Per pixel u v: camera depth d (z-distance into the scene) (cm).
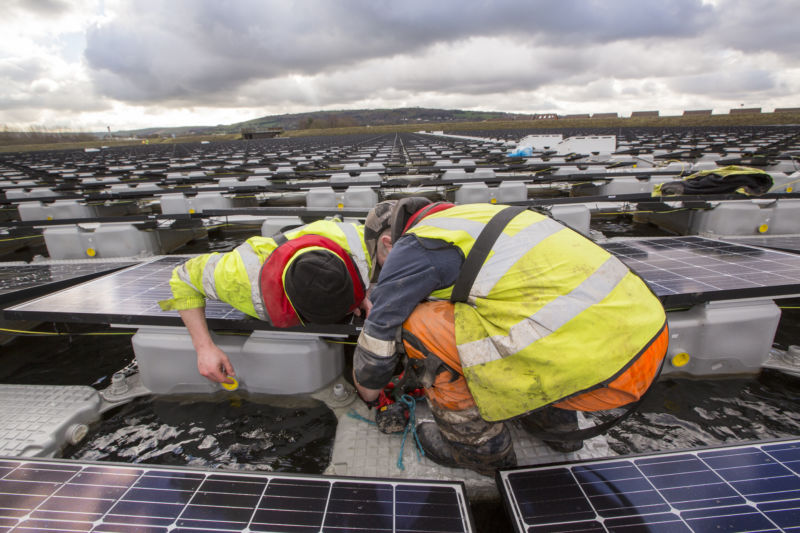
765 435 194
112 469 140
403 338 149
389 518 123
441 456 169
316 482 136
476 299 128
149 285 260
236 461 190
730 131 2234
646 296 127
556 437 151
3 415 204
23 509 125
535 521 124
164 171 1013
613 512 125
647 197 437
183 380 224
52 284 314
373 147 1958
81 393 221
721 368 226
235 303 171
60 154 2550
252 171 827
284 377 218
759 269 236
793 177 548
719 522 118
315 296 145
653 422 203
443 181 598
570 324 117
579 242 128
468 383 133
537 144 1550
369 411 210
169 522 121
